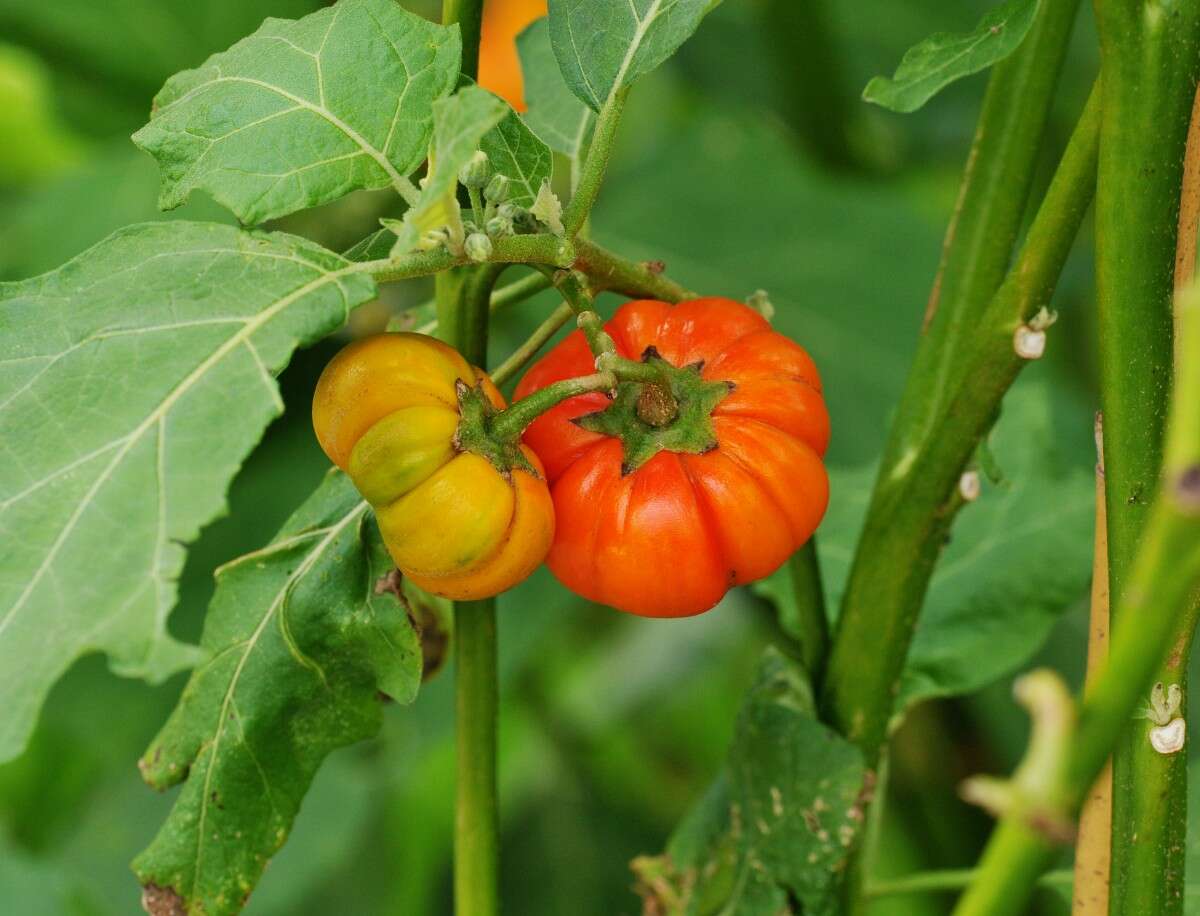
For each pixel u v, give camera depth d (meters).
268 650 0.47
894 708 0.51
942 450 0.48
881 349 0.73
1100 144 0.43
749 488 0.46
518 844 0.84
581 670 0.91
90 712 0.69
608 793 0.86
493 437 0.44
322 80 0.44
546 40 0.53
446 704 0.68
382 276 0.43
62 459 0.42
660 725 0.92
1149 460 0.43
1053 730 0.35
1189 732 0.65
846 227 0.76
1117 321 0.43
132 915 0.74
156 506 0.42
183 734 0.47
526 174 0.46
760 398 0.47
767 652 0.52
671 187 0.77
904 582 0.49
